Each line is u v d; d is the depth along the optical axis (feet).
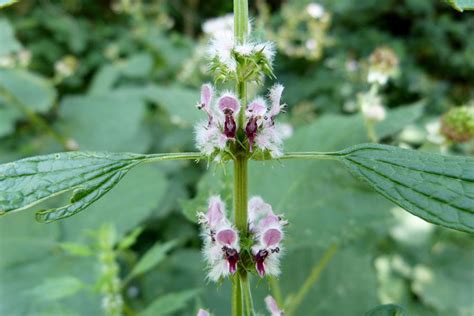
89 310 1.21
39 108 2.07
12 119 2.00
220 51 0.63
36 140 2.14
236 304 0.67
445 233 1.76
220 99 0.64
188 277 1.52
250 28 0.67
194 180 1.96
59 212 0.59
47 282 0.98
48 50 3.55
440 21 3.51
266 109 0.65
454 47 3.63
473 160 0.57
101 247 1.02
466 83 3.51
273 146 0.65
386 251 1.72
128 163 0.62
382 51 1.10
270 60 0.63
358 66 3.01
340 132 1.05
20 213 1.44
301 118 2.21
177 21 4.40
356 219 0.98
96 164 0.61
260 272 0.65
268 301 0.73
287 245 0.98
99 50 3.67
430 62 3.55
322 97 2.98
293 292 1.07
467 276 1.65
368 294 1.06
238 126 0.65
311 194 1.00
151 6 3.54
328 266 1.09
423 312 1.63
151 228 1.80
